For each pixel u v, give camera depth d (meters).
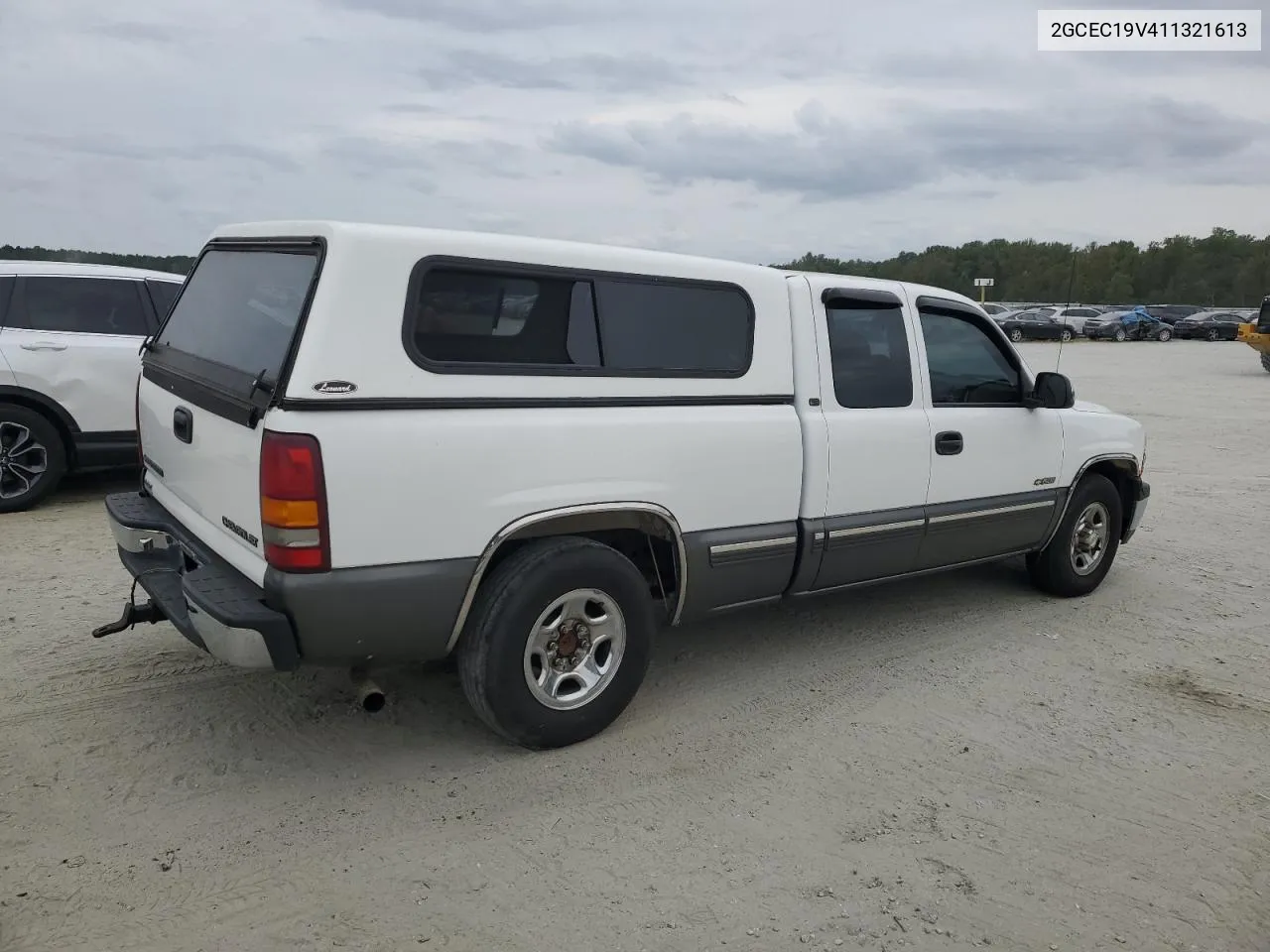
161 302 7.62
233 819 3.21
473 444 3.26
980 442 5.04
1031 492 5.39
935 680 4.60
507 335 3.40
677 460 3.81
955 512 4.93
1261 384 21.16
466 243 3.29
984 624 5.42
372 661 3.36
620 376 3.67
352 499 3.05
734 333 4.05
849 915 2.84
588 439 3.54
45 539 6.36
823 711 4.22
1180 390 19.78
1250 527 7.93
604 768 3.64
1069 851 3.21
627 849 3.13
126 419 7.38
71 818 3.17
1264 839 3.32
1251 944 2.78
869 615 5.51
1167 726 4.18
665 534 3.88
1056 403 5.20
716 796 3.47
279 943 2.63
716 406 3.99
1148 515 8.34
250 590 3.20
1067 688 4.56
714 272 3.99
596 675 3.77
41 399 7.03
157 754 3.60
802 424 4.26
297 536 2.99
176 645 4.60
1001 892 2.97
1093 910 2.91
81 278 7.31
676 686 4.42
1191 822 3.41
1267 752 3.96
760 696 4.35
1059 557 5.74
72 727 3.77
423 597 3.23
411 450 3.13
